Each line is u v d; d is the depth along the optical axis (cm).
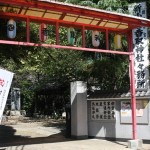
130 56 1474
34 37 1587
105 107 1677
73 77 2228
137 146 1428
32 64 2619
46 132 2088
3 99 1016
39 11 1214
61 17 1285
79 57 2050
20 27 1501
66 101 3152
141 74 1524
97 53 1762
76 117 1703
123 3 1694
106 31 1445
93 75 1842
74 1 1655
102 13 1255
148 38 1645
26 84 3531
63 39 2125
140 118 1541
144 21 1363
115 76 1814
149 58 1627
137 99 1551
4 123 2809
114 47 1568
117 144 1521
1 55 1537
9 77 1027
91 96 1716
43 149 1399
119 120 1622
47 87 3281
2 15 1212
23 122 2931
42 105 3628
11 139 1752
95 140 1648
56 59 2241
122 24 1409
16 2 1107
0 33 1433
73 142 1590
